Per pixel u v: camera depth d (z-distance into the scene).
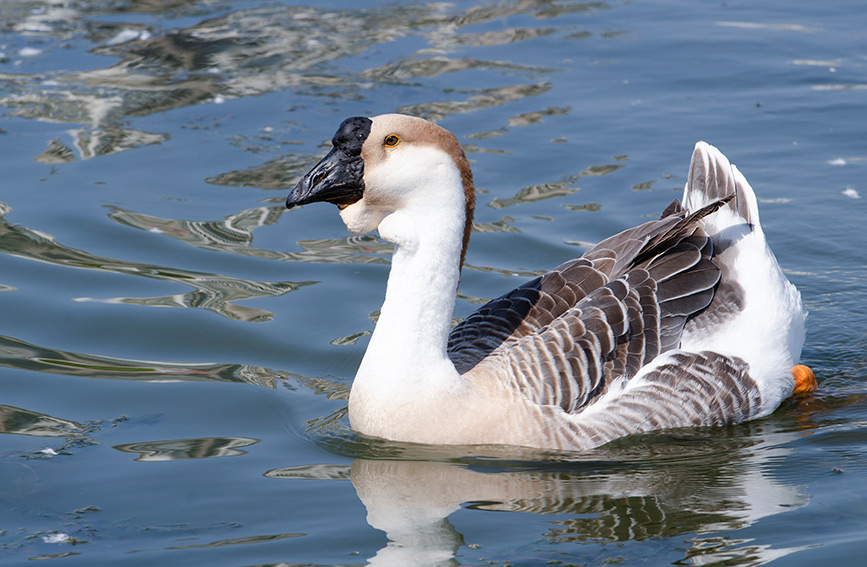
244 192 17.78
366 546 9.28
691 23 25.77
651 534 9.47
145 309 14.24
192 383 12.62
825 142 19.28
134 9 27.45
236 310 14.36
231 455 11.08
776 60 23.23
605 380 11.42
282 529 9.60
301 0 27.97
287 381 12.78
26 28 25.86
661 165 18.42
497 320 12.26
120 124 20.50
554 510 9.95
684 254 12.33
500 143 19.30
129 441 11.32
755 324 12.28
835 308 14.62
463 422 11.14
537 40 24.75
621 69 22.91
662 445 11.40
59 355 13.09
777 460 11.01
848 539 9.24
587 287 12.23
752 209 12.88
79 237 16.11
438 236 10.99
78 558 9.07
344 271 15.57
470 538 9.43
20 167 18.47
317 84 22.28
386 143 10.70
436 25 25.91
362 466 10.89
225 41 24.92
